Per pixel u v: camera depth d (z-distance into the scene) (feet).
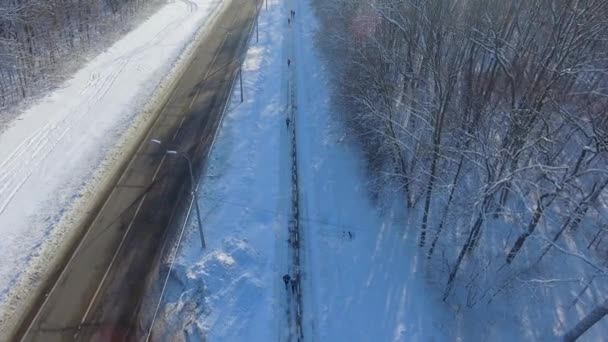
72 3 188.65
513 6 118.32
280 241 107.76
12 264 95.35
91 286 92.73
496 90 104.78
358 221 113.50
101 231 106.11
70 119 142.41
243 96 170.40
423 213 108.58
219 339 84.79
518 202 100.89
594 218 100.58
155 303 90.53
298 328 88.33
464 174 96.63
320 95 169.78
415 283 97.19
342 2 190.80
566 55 84.84
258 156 137.59
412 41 107.34
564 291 92.94
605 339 85.56
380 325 89.20
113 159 130.21
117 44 198.90
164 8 258.16
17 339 82.12
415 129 109.60
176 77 181.47
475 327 88.28
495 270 94.79
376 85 117.08
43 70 159.12
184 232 107.14
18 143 128.16
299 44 223.51
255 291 94.07
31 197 112.06
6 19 147.95
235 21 249.75
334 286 97.35
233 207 116.26
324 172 131.03
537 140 83.87
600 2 94.68
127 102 157.69
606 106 98.32
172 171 127.54
